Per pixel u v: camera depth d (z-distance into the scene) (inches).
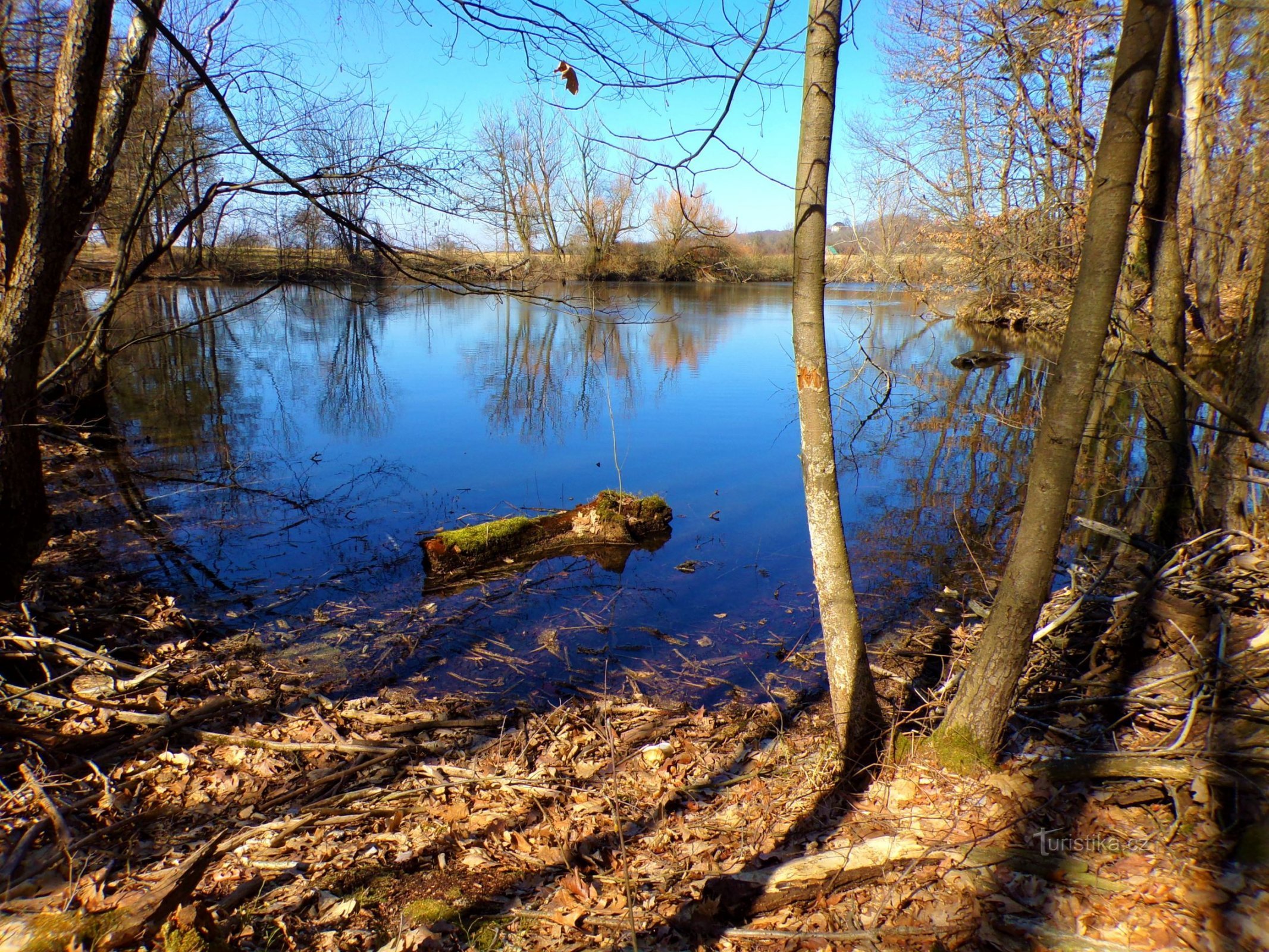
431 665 235.5
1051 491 136.5
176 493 403.2
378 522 365.4
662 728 199.9
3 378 207.8
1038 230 499.2
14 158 241.8
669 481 431.5
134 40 299.4
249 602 273.6
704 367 818.8
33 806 146.6
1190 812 126.8
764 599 286.7
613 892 132.3
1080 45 378.0
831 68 136.4
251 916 125.0
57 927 109.0
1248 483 229.1
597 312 279.1
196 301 1107.9
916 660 238.5
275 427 556.4
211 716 192.5
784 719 205.9
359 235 208.8
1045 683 190.5
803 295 146.1
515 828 152.9
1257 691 150.9
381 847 145.6
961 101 493.4
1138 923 107.6
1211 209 367.9
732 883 127.0
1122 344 332.2
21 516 216.2
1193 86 358.3
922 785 148.1
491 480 432.5
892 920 115.4
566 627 263.1
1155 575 194.5
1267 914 103.2
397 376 761.0
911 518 382.3
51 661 198.5
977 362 809.5
